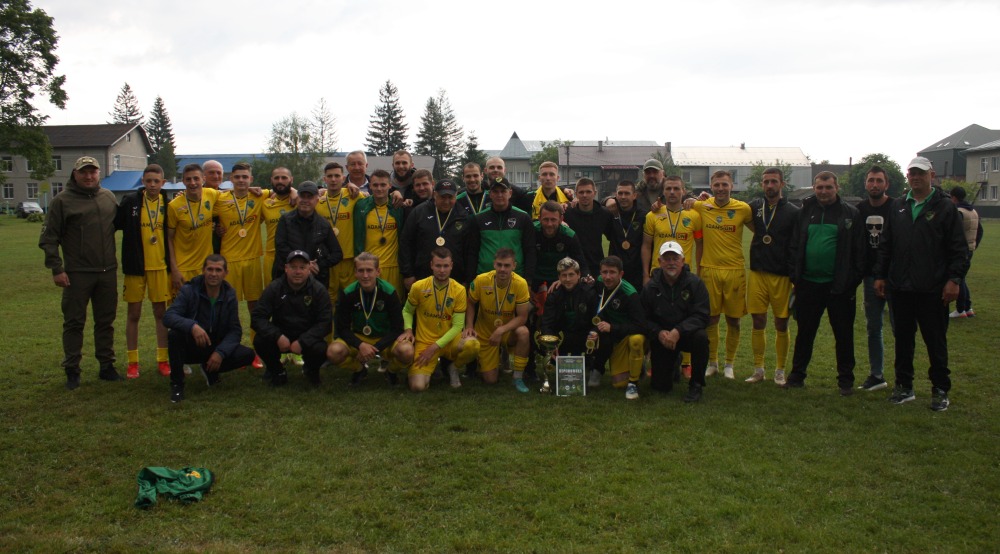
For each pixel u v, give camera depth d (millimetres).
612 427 5832
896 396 6586
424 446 5367
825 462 5070
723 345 9516
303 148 67812
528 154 101688
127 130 70875
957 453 5242
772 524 4105
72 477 4762
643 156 90812
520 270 7465
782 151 96750
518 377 7145
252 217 7875
